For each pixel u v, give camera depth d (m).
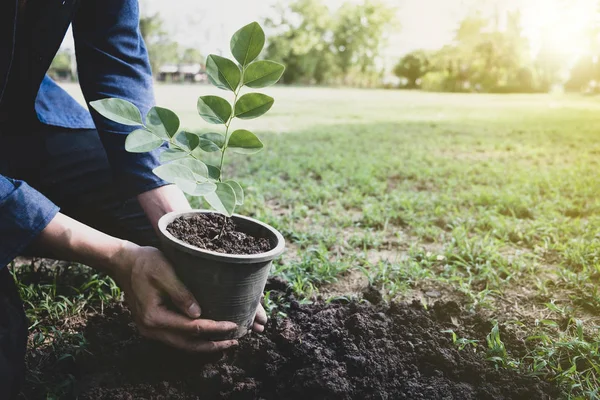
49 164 0.99
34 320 0.95
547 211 1.62
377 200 1.87
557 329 0.98
